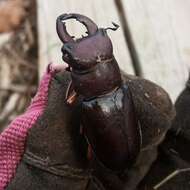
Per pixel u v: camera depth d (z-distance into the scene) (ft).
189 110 0.64
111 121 0.53
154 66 1.05
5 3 1.54
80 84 0.52
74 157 0.55
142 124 0.57
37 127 0.55
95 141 0.53
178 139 0.64
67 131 0.55
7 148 0.56
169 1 1.19
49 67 0.56
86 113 0.53
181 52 1.07
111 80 0.52
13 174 0.56
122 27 1.13
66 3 1.19
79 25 1.07
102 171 0.58
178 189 0.64
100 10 1.16
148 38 1.10
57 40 1.10
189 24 1.22
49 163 0.55
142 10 1.16
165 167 0.64
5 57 1.39
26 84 1.32
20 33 1.43
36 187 0.55
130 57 1.05
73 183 0.56
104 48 0.52
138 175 0.61
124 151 0.54
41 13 1.19
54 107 0.55
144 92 0.57
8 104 1.29
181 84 1.01
